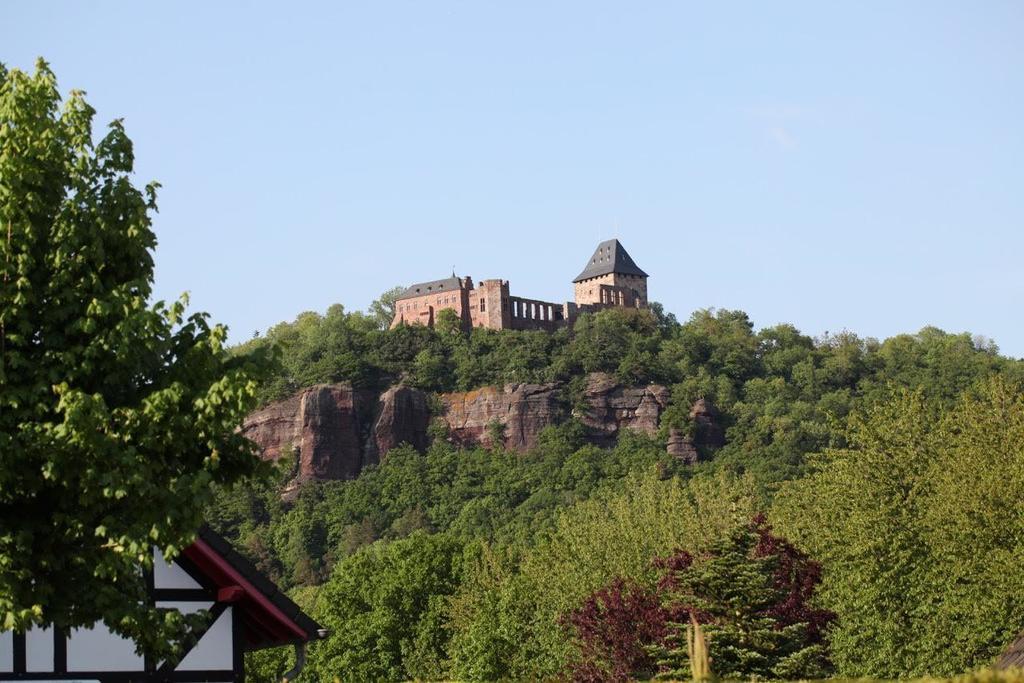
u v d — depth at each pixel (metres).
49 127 38.47
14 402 36.03
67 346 37.53
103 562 36.41
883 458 120.06
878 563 106.25
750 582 82.31
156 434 36.81
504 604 140.88
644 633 87.75
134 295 38.09
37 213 38.16
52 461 35.66
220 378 37.69
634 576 125.19
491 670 136.00
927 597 101.06
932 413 131.00
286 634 48.09
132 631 37.28
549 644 128.50
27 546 36.12
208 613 40.06
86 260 37.97
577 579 134.38
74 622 37.09
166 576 45.22
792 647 82.56
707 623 81.50
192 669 44.56
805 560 86.25
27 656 43.06
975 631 95.25
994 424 116.12
